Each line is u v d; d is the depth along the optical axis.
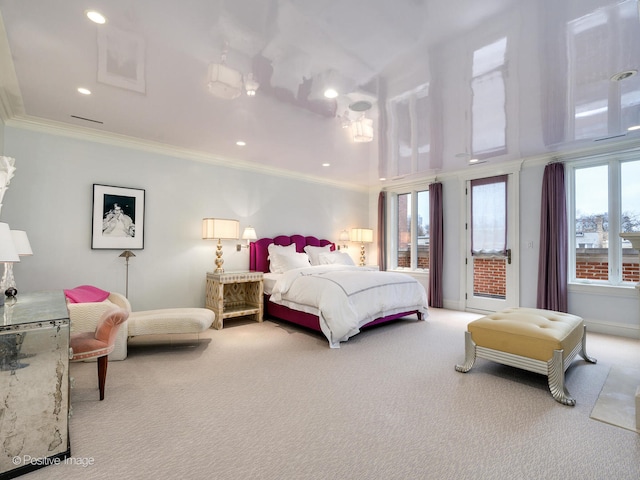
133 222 4.02
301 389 2.45
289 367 2.90
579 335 2.77
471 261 5.33
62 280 3.56
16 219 3.33
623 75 2.50
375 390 2.44
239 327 4.34
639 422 1.90
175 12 1.82
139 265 4.08
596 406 2.19
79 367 2.85
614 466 1.59
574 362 3.05
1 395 1.49
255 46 2.13
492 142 3.99
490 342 2.65
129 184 4.02
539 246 4.58
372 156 4.63
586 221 4.32
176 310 3.59
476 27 1.96
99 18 1.87
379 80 2.56
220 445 1.75
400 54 2.22
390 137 3.83
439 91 2.73
